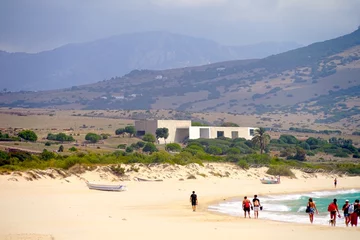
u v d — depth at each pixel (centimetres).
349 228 6731
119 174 14375
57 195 10306
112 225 6525
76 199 9781
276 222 7525
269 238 5747
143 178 14612
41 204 8681
